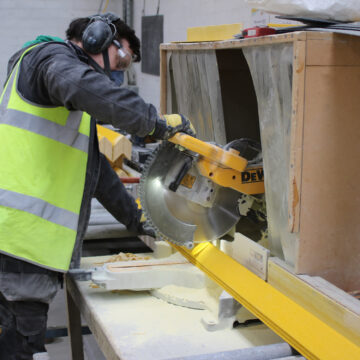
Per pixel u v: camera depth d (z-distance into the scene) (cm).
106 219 219
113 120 133
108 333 126
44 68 137
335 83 116
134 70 550
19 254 143
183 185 148
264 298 122
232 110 186
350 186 123
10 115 147
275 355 110
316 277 121
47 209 148
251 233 170
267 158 131
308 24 128
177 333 127
